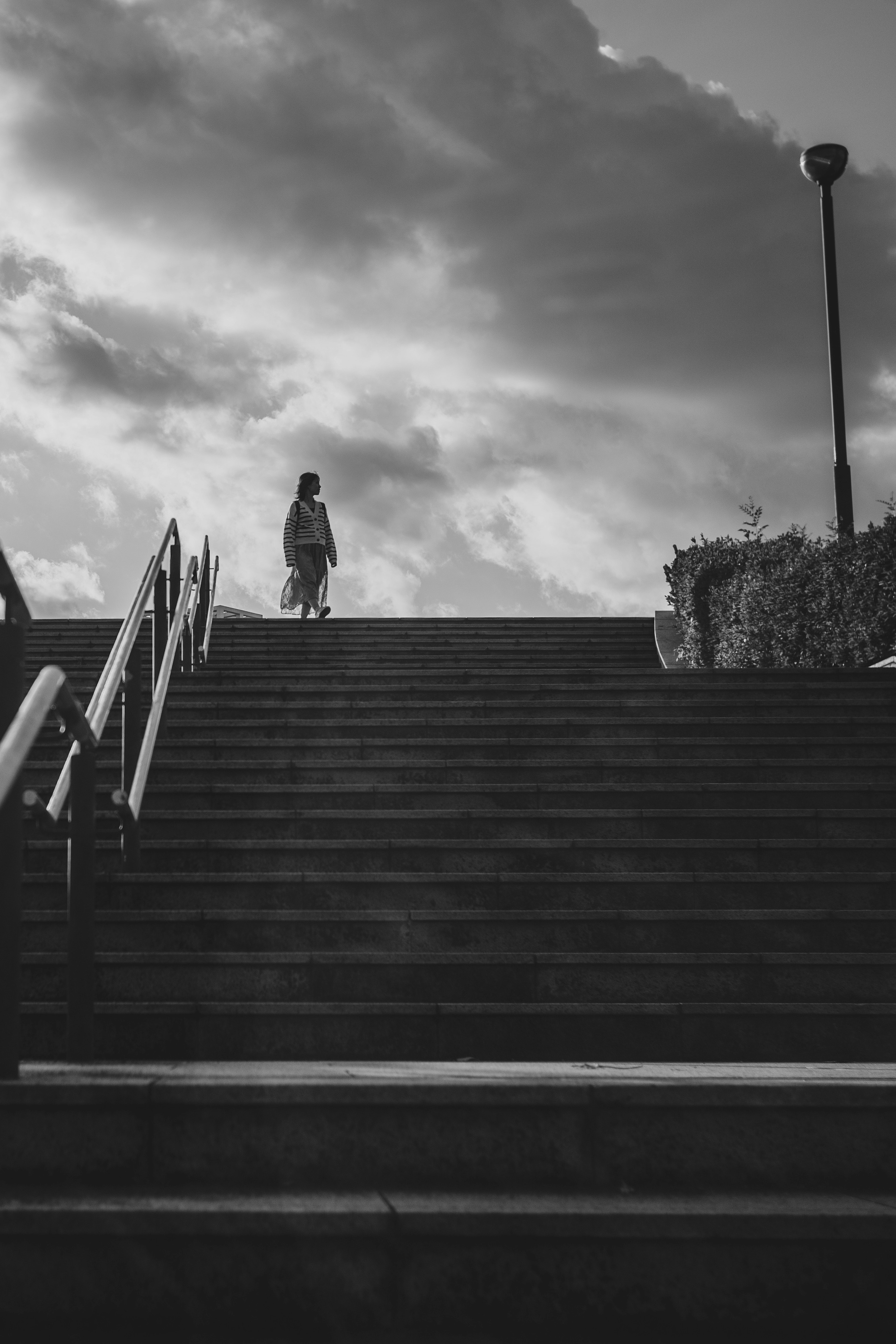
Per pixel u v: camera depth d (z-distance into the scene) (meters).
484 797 6.22
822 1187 3.19
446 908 5.21
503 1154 3.19
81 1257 2.87
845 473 13.43
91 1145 3.12
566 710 7.68
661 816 5.89
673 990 4.73
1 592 3.40
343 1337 2.85
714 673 8.48
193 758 6.76
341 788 6.21
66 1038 3.97
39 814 3.40
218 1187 3.09
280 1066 3.75
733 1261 2.91
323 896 5.20
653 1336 2.89
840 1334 2.89
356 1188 3.11
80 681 8.77
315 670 10.45
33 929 4.84
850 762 6.45
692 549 12.70
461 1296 2.89
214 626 12.18
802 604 10.60
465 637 12.59
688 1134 3.21
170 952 4.88
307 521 13.79
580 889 5.25
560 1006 4.45
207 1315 2.86
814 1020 4.46
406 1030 4.41
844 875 5.26
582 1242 2.91
